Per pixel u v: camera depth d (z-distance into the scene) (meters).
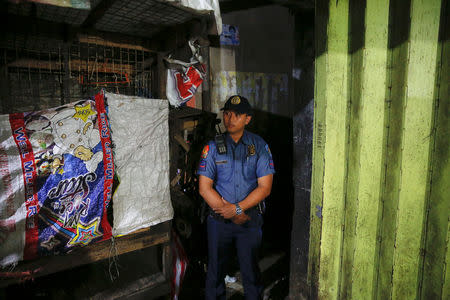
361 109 1.90
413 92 1.66
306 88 2.25
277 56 4.31
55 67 2.29
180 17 1.94
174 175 2.68
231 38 3.84
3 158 1.53
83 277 2.37
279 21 4.27
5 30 1.83
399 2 1.67
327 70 2.02
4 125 1.54
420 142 1.65
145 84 2.61
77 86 2.44
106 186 1.81
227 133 2.12
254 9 4.00
